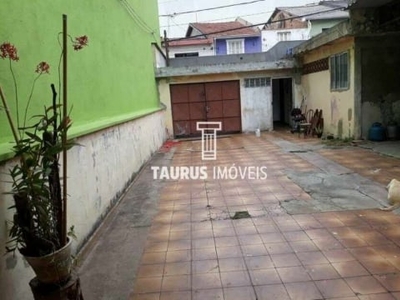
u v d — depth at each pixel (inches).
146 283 97.5
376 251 106.8
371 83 289.0
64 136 70.3
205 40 736.3
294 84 432.5
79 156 125.2
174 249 118.0
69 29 133.4
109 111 185.9
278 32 727.1
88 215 130.0
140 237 130.0
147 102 332.2
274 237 121.6
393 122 293.0
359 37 281.4
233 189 186.1
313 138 350.3
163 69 415.5
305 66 411.8
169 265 107.0
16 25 92.7
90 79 156.7
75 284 73.6
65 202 72.6
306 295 87.0
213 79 433.1
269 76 435.2
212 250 115.3
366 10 259.3
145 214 155.5
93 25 166.2
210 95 438.0
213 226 135.8
